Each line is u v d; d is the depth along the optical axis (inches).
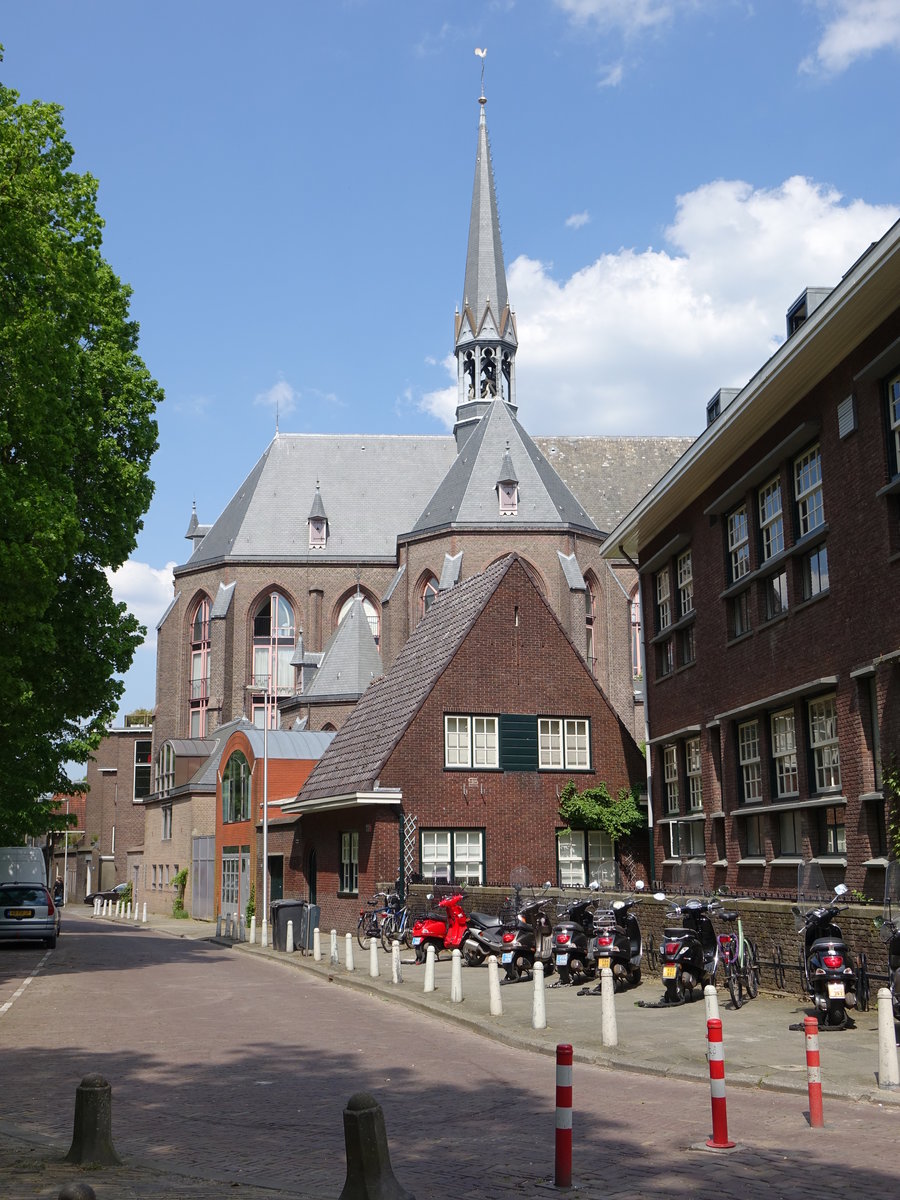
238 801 1808.6
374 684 1524.4
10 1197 274.8
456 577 2475.4
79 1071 472.7
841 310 678.5
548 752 1279.5
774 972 622.8
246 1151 337.7
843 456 731.4
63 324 974.4
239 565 2832.2
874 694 708.7
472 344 3080.7
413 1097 414.6
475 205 3144.7
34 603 904.9
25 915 1237.7
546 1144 341.4
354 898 1246.3
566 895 892.0
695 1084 431.2
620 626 2566.4
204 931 1686.8
